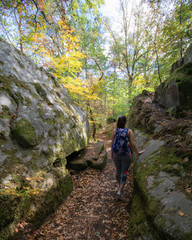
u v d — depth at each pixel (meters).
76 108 5.73
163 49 5.54
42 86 3.85
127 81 13.10
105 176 4.14
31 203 2.14
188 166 1.68
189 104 2.92
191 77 3.00
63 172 3.17
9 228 1.75
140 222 1.65
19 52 3.72
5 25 6.39
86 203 2.88
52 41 5.57
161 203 1.50
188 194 1.41
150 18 6.49
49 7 4.65
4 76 2.81
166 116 3.54
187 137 2.01
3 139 2.19
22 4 4.47
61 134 3.54
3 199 1.71
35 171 2.38
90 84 7.67
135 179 2.33
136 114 5.55
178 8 5.00
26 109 2.81
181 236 1.08
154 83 8.45
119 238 1.97
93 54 12.17
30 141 2.51
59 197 2.79
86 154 5.10
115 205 2.70
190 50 3.71
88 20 10.10
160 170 1.97
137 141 3.96
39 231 2.13
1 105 2.39
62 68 6.34
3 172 1.91
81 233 2.16
